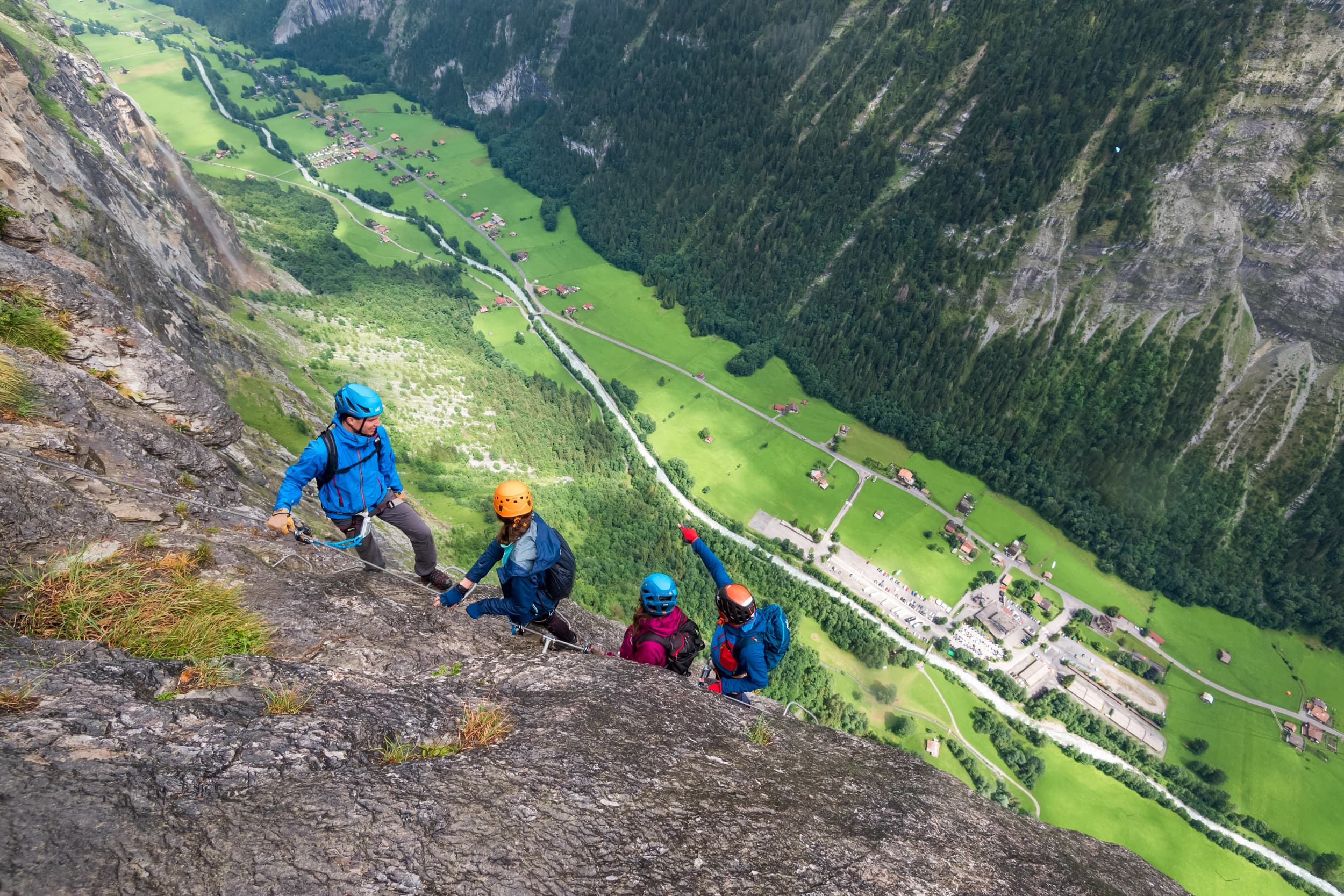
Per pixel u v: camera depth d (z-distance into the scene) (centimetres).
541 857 374
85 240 5172
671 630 791
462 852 358
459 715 546
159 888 275
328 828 345
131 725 384
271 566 788
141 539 696
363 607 740
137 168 11838
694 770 533
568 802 431
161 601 583
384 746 465
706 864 410
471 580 756
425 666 671
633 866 389
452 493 10231
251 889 293
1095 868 568
